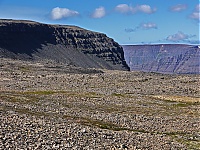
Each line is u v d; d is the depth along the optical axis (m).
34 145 39.16
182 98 142.38
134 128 72.69
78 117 77.44
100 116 82.75
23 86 161.75
